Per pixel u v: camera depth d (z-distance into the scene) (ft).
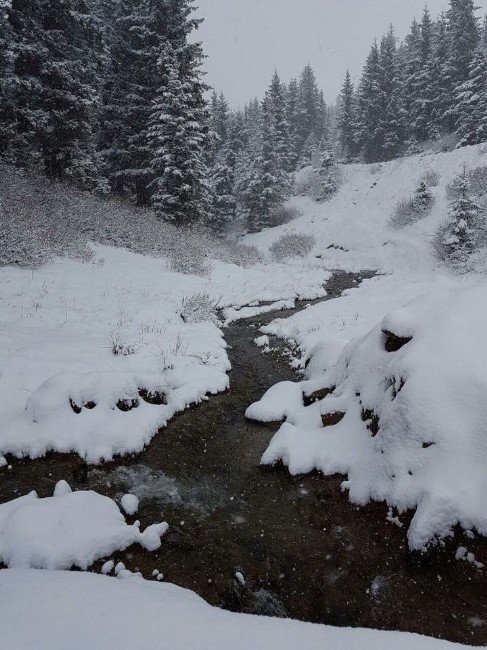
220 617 7.54
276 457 17.80
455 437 13.11
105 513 13.66
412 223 85.46
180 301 41.93
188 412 22.72
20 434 17.31
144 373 24.26
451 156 103.91
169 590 9.34
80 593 7.60
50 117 59.06
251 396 25.44
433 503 12.30
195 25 68.59
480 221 63.16
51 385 19.19
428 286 48.49
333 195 120.57
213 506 15.52
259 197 118.01
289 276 64.95
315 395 21.77
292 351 33.22
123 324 32.22
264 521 14.71
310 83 203.51
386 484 14.17
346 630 7.58
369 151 155.84
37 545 11.53
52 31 56.90
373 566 12.36
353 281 64.34
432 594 11.28
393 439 14.65
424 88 141.79
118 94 71.97
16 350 23.27
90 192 67.05
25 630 6.27
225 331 39.58
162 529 13.73
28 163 61.11
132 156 73.26
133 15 70.13
